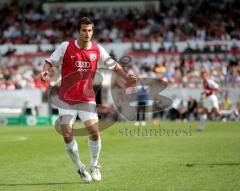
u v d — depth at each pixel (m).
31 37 79.12
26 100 63.88
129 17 81.25
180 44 74.12
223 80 65.12
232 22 78.94
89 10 85.94
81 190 17.97
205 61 70.38
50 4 86.56
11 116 63.09
